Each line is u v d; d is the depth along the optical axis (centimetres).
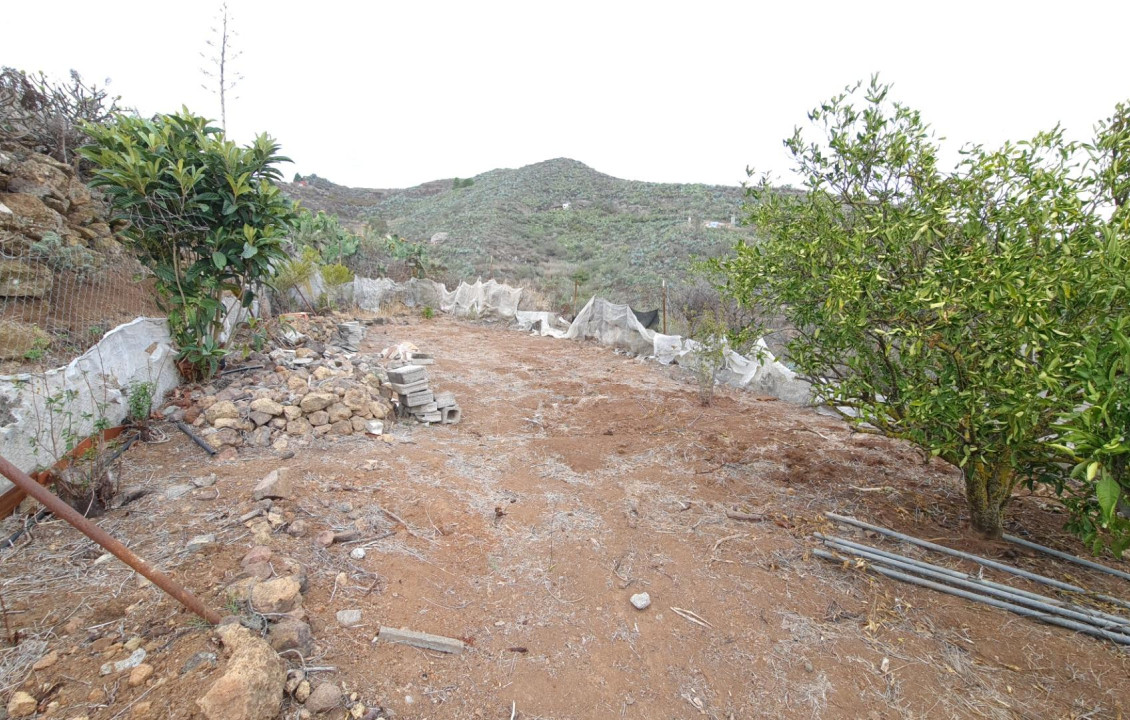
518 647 246
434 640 238
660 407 636
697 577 307
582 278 2108
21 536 269
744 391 745
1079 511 288
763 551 335
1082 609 282
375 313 1341
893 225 302
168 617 219
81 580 242
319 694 197
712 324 681
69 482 297
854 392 369
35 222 496
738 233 2572
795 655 252
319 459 413
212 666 190
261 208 499
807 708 224
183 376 493
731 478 442
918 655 254
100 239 599
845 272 313
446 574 292
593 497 399
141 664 193
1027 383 251
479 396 674
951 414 290
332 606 253
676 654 251
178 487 338
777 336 820
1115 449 183
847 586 305
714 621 273
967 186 304
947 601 295
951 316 266
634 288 1944
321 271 1227
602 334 1086
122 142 428
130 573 249
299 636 219
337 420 476
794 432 561
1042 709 226
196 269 477
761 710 222
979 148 313
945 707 225
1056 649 261
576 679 232
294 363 588
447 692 217
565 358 941
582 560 316
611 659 245
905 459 490
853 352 416
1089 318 251
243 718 171
